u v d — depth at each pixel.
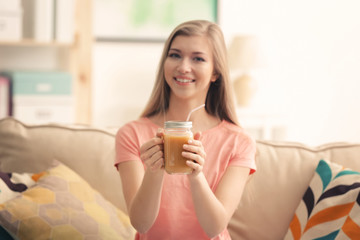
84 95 3.94
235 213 1.96
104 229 1.79
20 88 3.67
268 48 4.87
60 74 3.77
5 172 1.98
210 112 1.80
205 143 1.71
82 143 2.06
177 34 1.67
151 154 1.41
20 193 1.82
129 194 1.61
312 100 5.01
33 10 4.04
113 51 4.55
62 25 3.79
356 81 5.08
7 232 1.72
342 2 4.99
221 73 1.72
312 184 1.94
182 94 1.63
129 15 4.53
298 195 1.98
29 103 3.71
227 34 4.77
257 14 4.83
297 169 2.02
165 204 1.63
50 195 1.79
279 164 2.03
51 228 1.70
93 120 4.55
